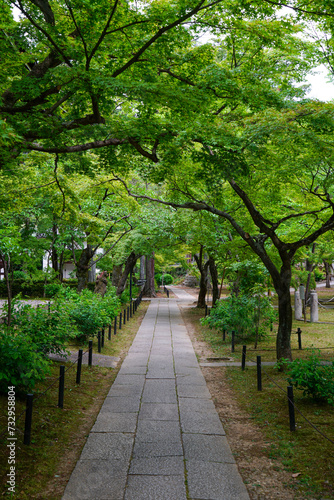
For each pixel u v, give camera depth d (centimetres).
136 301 2914
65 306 1157
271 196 1205
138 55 687
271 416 736
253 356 1264
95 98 710
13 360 665
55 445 611
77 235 1928
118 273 3144
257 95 790
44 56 752
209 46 807
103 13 625
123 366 1159
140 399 852
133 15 662
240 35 837
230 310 1543
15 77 873
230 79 784
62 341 992
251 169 1095
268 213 1381
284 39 879
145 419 732
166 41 722
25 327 932
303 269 2605
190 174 1184
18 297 1011
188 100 712
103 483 503
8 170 849
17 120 711
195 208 1152
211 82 768
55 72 639
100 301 1606
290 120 809
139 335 1762
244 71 844
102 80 646
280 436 647
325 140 880
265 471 541
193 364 1185
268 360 1199
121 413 764
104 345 1452
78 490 487
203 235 1644
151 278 4100
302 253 1762
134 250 2323
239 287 1695
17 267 2966
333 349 1352
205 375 1066
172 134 852
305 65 928
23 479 504
